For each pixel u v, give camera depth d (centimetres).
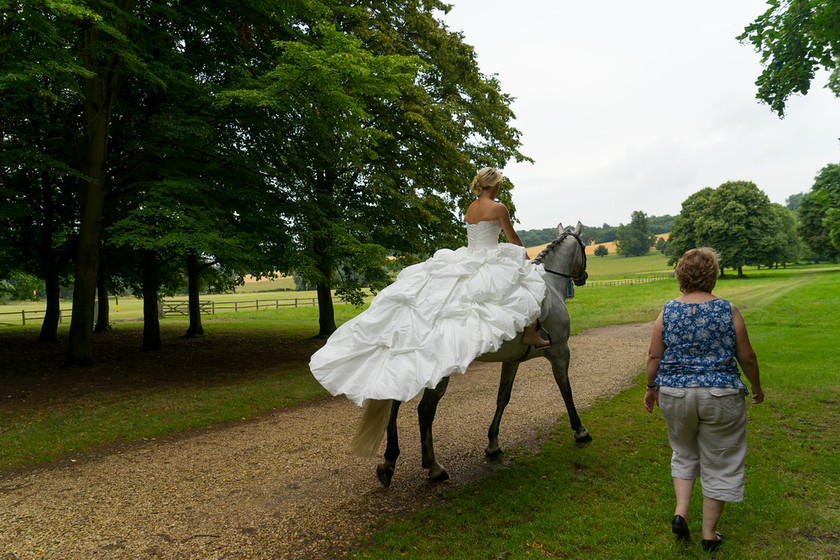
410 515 347
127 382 920
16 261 1711
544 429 539
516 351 388
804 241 5659
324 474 435
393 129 1341
